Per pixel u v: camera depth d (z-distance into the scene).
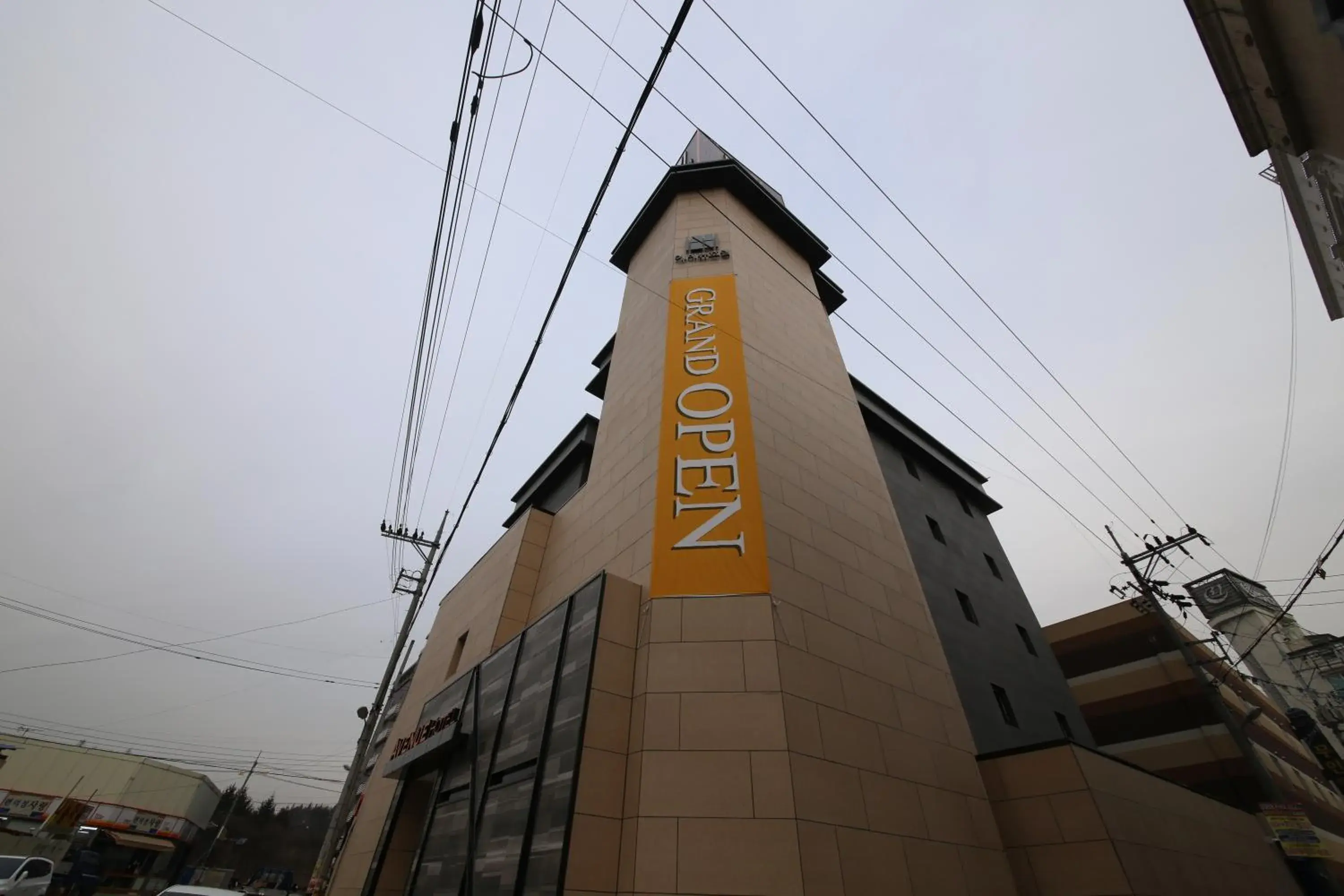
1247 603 35.72
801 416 16.05
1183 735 22.81
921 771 10.55
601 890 7.66
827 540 13.24
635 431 15.45
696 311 17.36
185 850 47.62
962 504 25.91
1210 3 3.94
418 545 24.25
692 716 9.12
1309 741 15.22
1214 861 12.22
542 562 17.94
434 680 19.56
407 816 13.77
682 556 11.34
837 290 26.58
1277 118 3.99
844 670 10.85
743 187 24.45
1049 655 21.97
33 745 40.25
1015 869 10.51
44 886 19.03
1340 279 4.16
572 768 8.52
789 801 8.20
